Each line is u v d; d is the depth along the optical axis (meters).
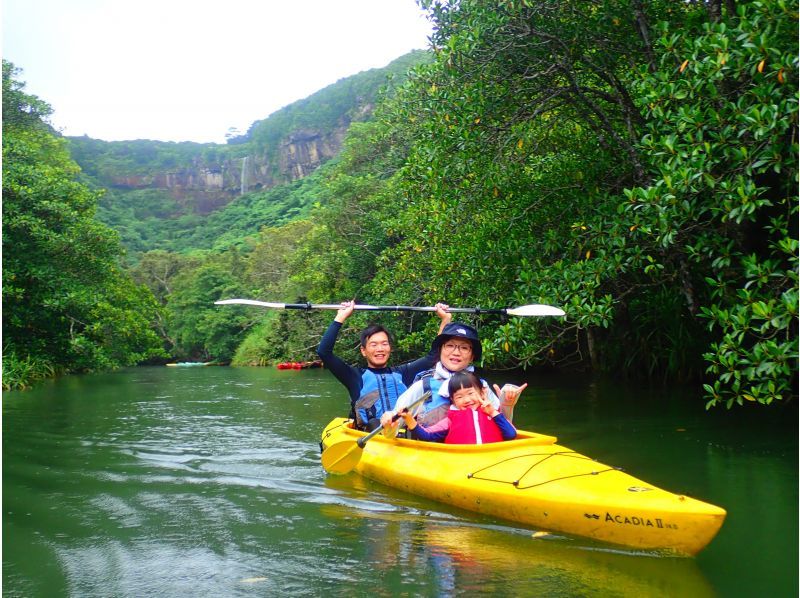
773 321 3.87
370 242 17.75
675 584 2.57
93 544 3.22
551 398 8.70
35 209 14.79
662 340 10.02
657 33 6.09
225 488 4.31
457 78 6.42
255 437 6.37
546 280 5.87
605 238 5.72
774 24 4.17
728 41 4.27
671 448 5.20
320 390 11.66
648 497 2.99
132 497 4.11
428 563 2.85
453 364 4.37
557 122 7.66
